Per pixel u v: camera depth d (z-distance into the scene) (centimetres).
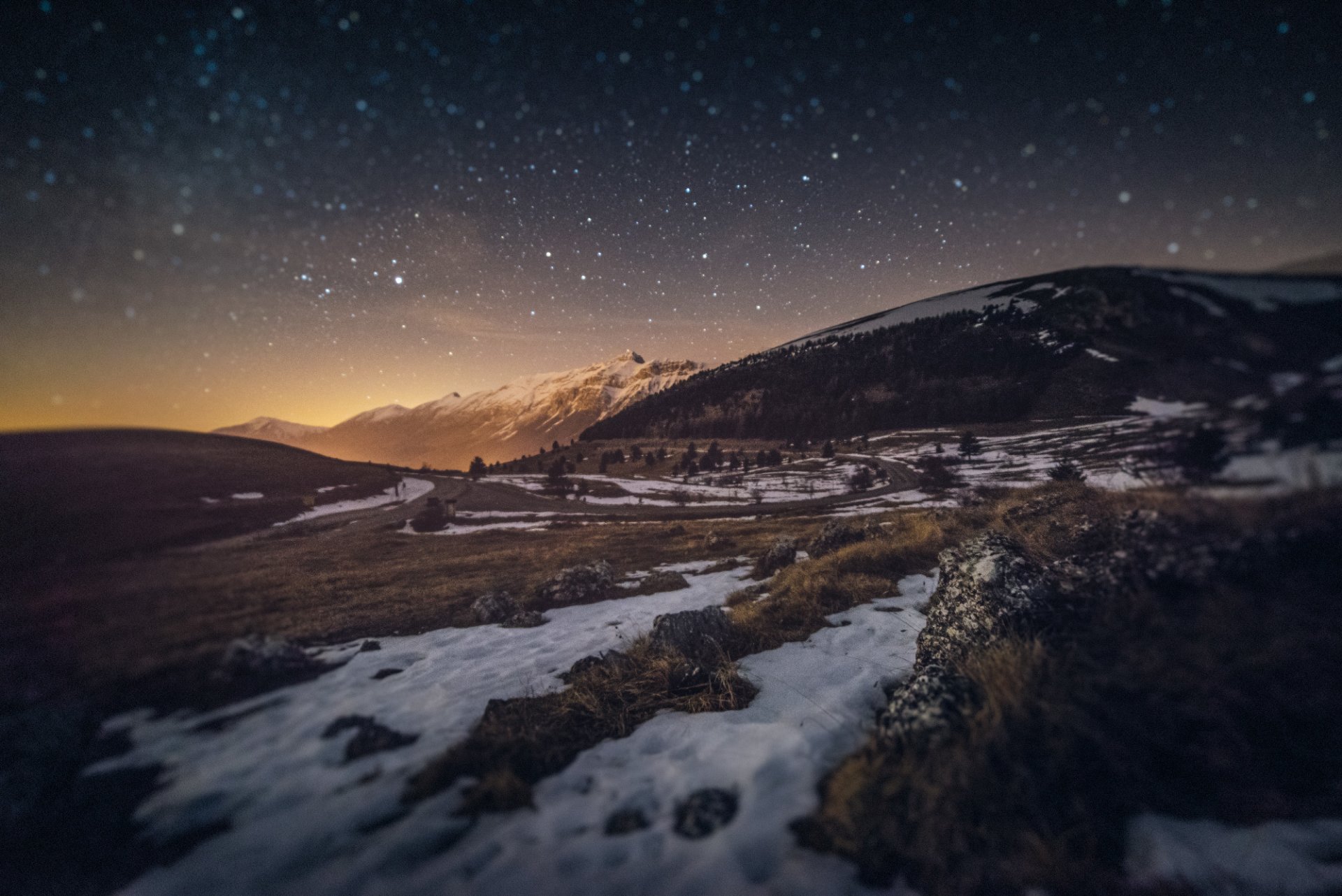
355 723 371
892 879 187
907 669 396
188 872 214
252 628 473
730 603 747
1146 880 162
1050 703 233
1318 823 166
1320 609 205
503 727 347
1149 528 269
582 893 197
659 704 393
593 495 7256
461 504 6012
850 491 6259
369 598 884
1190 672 220
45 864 221
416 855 226
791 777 262
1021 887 172
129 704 338
